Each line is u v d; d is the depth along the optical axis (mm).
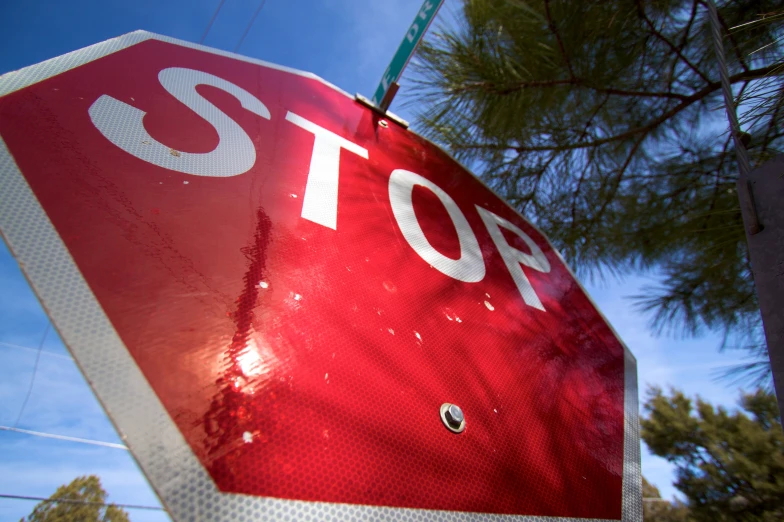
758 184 841
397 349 756
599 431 935
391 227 1056
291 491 483
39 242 538
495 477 681
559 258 1547
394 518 538
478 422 746
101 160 714
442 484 613
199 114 999
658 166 3033
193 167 829
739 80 2170
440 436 671
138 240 618
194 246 667
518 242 1451
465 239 1251
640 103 2893
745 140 917
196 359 528
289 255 772
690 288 3107
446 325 896
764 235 806
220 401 507
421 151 1528
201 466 447
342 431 573
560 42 2502
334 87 1525
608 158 3064
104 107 838
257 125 1092
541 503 705
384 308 820
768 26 1935
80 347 470
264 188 893
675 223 2902
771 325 759
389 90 1543
